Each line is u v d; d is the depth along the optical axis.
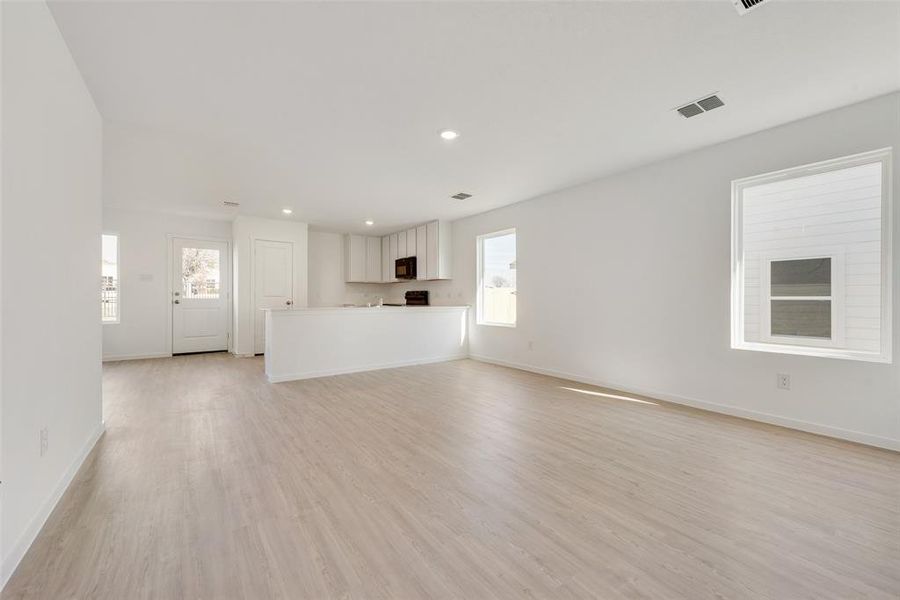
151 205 5.60
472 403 3.74
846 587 1.37
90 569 1.44
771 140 3.09
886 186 2.64
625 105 2.71
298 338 4.83
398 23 1.89
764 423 3.13
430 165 3.90
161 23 1.86
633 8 1.80
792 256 3.12
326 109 2.75
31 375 1.59
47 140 1.77
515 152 3.57
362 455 2.53
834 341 2.92
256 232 6.47
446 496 2.01
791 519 1.79
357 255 8.09
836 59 2.20
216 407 3.59
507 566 1.48
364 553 1.56
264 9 1.78
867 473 2.24
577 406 3.64
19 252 1.48
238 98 2.59
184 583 1.38
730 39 2.03
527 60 2.21
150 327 6.23
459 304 6.62
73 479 2.15
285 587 1.37
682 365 3.67
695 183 3.56
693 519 1.79
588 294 4.52
